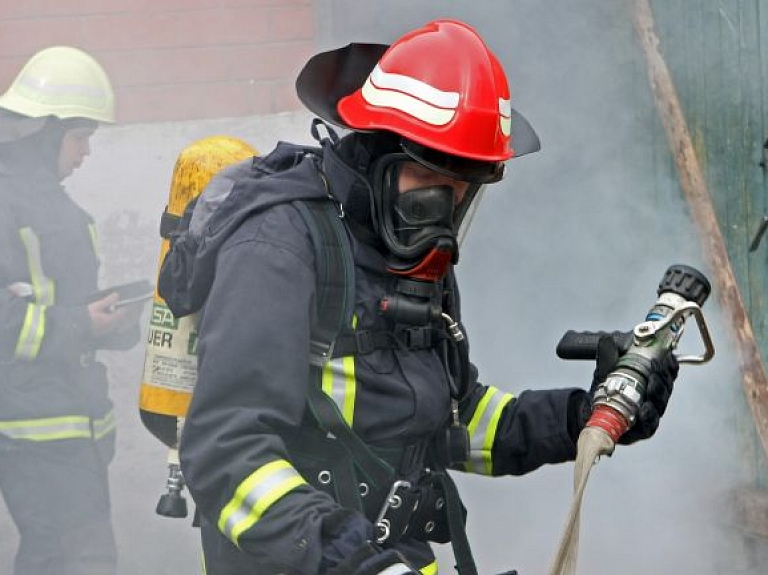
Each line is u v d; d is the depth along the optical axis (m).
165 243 3.83
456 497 3.26
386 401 3.10
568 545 2.88
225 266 3.00
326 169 3.12
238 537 2.84
